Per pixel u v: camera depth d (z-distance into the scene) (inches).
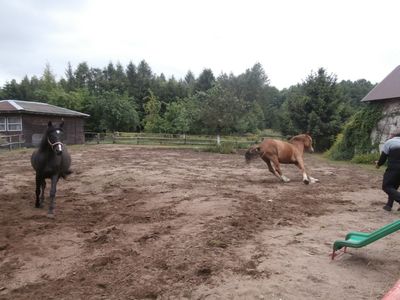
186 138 1311.5
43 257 186.5
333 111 1137.4
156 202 308.7
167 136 1440.7
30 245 202.8
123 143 1268.5
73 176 453.1
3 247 199.0
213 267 169.6
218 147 949.2
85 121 1663.4
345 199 331.3
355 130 789.2
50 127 271.3
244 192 354.0
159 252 190.4
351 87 2268.7
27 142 1091.9
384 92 731.4
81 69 2637.8
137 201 314.5
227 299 141.4
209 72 2439.7
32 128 1107.3
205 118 1143.6
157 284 154.6
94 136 1465.3
